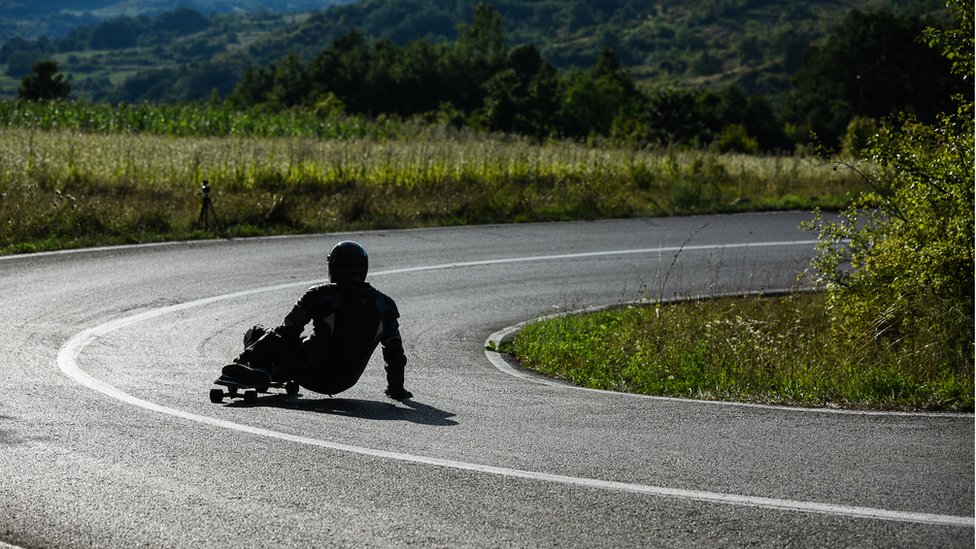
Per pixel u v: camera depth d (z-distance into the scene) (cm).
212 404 995
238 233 2608
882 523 634
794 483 723
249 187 3216
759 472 753
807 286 2259
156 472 731
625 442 855
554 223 3083
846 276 1628
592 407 1039
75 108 6062
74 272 1992
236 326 1619
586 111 14038
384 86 16825
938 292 1466
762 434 893
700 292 2141
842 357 1413
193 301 1805
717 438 875
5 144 3434
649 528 623
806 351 1450
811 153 4675
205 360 1331
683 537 608
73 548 588
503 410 1016
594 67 16950
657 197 3697
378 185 3472
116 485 699
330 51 17425
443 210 3080
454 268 2309
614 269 2388
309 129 6303
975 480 736
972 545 597
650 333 1512
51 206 2541
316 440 834
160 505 658
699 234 2962
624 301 2030
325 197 3133
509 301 1991
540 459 786
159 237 2466
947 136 1429
